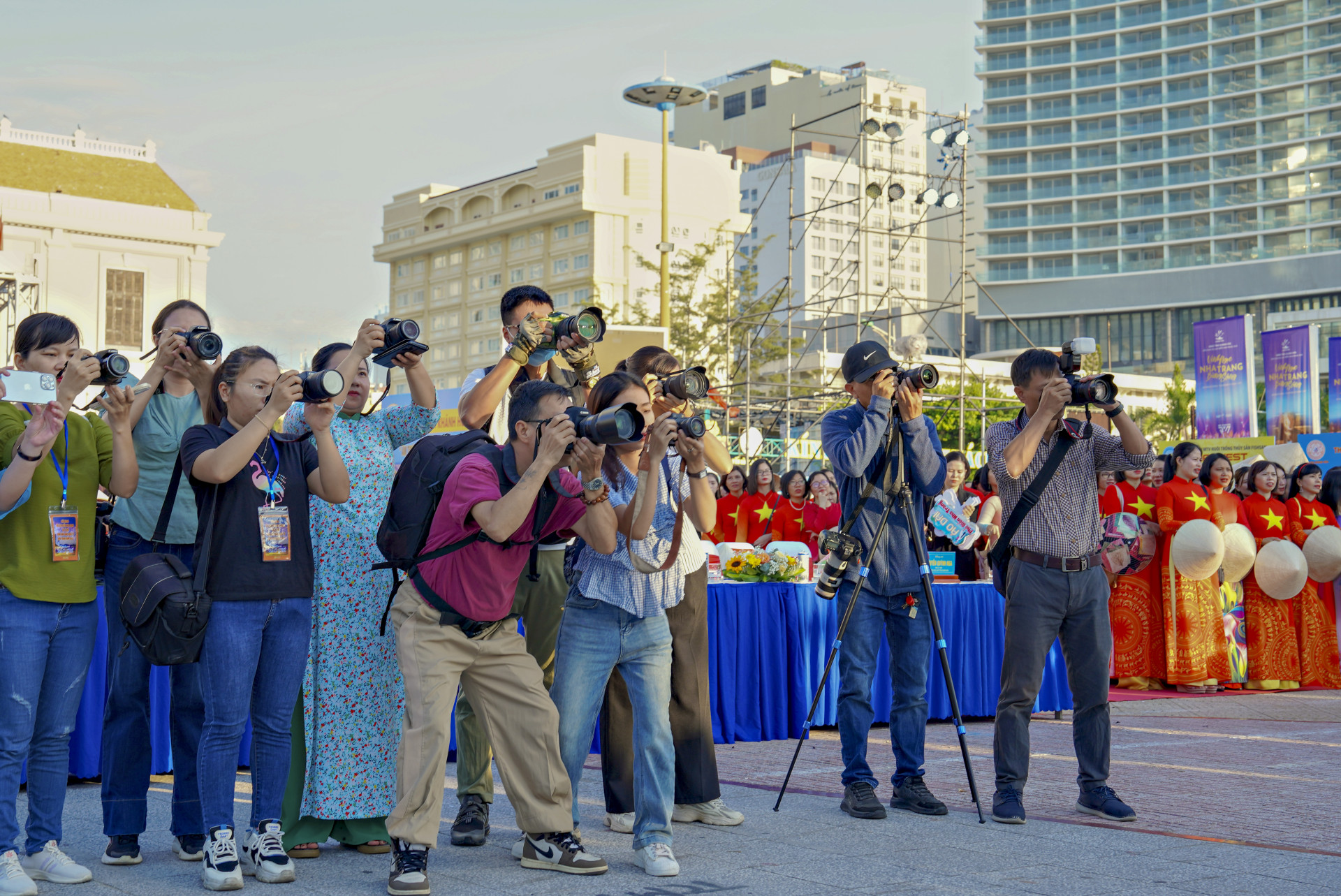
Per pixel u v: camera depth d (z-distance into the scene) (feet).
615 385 12.26
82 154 148.46
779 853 12.69
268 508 11.59
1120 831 13.89
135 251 147.02
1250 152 277.44
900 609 15.12
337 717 12.51
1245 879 11.64
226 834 11.27
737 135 404.77
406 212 273.13
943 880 11.56
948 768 18.72
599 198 235.20
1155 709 27.20
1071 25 293.23
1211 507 30.45
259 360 11.71
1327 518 32.12
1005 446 14.94
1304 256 268.82
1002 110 300.40
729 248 181.98
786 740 22.24
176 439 12.77
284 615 11.68
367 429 13.19
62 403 10.81
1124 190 288.92
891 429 15.14
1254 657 31.30
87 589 11.64
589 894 11.09
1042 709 24.99
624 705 14.23
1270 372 59.16
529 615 14.32
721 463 13.98
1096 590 14.87
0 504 10.86
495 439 14.87
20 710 11.09
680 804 14.17
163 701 17.62
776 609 22.52
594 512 11.44
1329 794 16.60
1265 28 275.18
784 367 131.13
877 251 345.51
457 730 13.44
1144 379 255.50
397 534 11.32
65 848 12.92
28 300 83.46
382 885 11.41
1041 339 298.15
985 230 301.02
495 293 254.88
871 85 366.22
